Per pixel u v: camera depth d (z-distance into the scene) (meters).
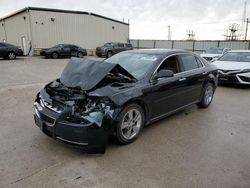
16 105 5.32
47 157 3.02
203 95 5.19
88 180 2.55
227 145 3.46
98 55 22.84
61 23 23.16
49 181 2.53
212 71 5.36
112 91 3.14
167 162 2.95
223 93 7.11
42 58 19.16
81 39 25.16
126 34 31.20
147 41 32.50
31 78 9.17
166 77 3.76
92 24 25.84
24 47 23.38
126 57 4.41
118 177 2.62
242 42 25.42
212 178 2.62
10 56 17.19
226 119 4.63
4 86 7.45
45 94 3.37
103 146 2.99
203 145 3.45
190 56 4.85
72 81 3.43
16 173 2.66
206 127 4.18
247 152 3.25
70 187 2.43
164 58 4.12
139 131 3.60
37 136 3.64
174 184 2.51
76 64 3.83
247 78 7.55
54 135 3.02
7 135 3.67
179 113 4.97
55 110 3.04
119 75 3.54
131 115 3.41
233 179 2.61
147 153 3.17
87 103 2.98
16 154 3.08
